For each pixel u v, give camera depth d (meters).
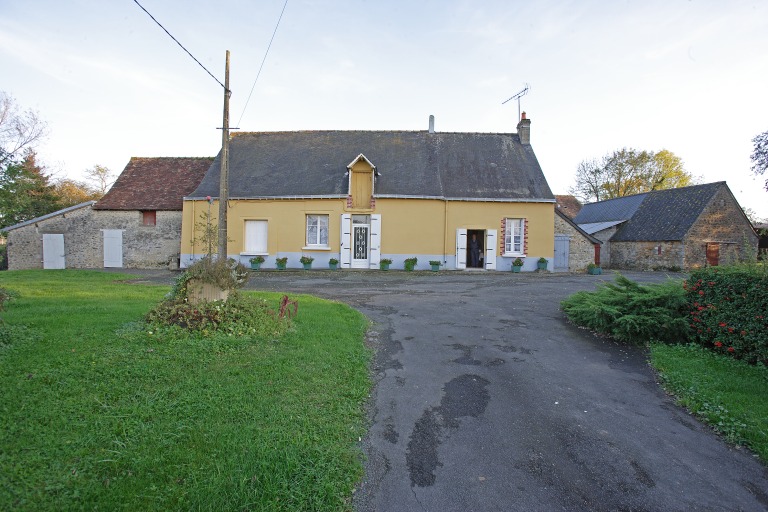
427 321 7.36
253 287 11.48
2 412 3.15
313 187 17.14
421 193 16.88
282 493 2.56
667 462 3.18
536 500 2.71
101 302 7.45
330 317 6.98
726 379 4.61
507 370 5.05
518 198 16.81
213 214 16.94
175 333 5.21
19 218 24.34
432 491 2.77
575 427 3.70
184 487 2.51
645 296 6.13
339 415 3.63
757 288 5.07
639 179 40.09
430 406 4.04
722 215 22.89
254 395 3.77
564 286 11.98
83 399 3.43
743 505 2.72
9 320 5.57
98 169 37.94
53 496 2.35
